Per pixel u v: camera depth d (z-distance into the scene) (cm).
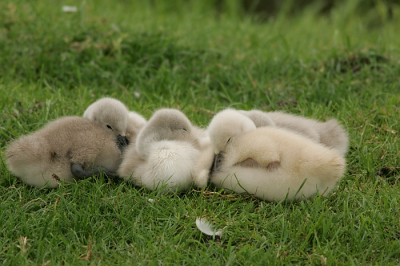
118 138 2269
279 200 1931
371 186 2072
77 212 1831
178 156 2008
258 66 3438
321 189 1905
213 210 1900
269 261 1611
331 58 3450
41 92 3031
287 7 5709
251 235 1748
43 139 2106
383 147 2350
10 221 1781
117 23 3909
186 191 2050
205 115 2834
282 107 2895
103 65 3397
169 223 1811
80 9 4044
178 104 2989
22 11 3916
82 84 3300
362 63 3406
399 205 1903
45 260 1639
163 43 3600
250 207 1902
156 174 1992
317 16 6134
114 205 1889
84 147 2097
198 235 1772
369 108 2764
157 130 2119
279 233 1758
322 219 1761
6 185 2097
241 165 1973
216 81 3319
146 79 3356
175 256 1634
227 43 3922
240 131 2038
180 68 3412
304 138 2031
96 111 2289
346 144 2305
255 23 5022
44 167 2058
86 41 3578
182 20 4716
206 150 2102
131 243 1728
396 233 1761
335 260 1606
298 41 4184
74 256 1648
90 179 2066
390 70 3228
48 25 3747
